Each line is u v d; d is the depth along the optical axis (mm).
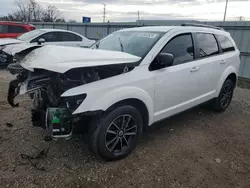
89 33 16547
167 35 3539
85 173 2750
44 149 3180
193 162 3113
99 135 2793
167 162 3070
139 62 3117
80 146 3307
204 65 4055
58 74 2732
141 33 3836
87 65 2520
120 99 2826
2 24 10469
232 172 2955
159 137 3744
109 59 2730
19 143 3291
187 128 4148
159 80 3277
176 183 2689
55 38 9562
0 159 2904
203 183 2721
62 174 2707
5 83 6625
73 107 2602
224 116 4863
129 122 3098
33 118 2898
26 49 3205
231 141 3781
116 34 4234
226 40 4852
